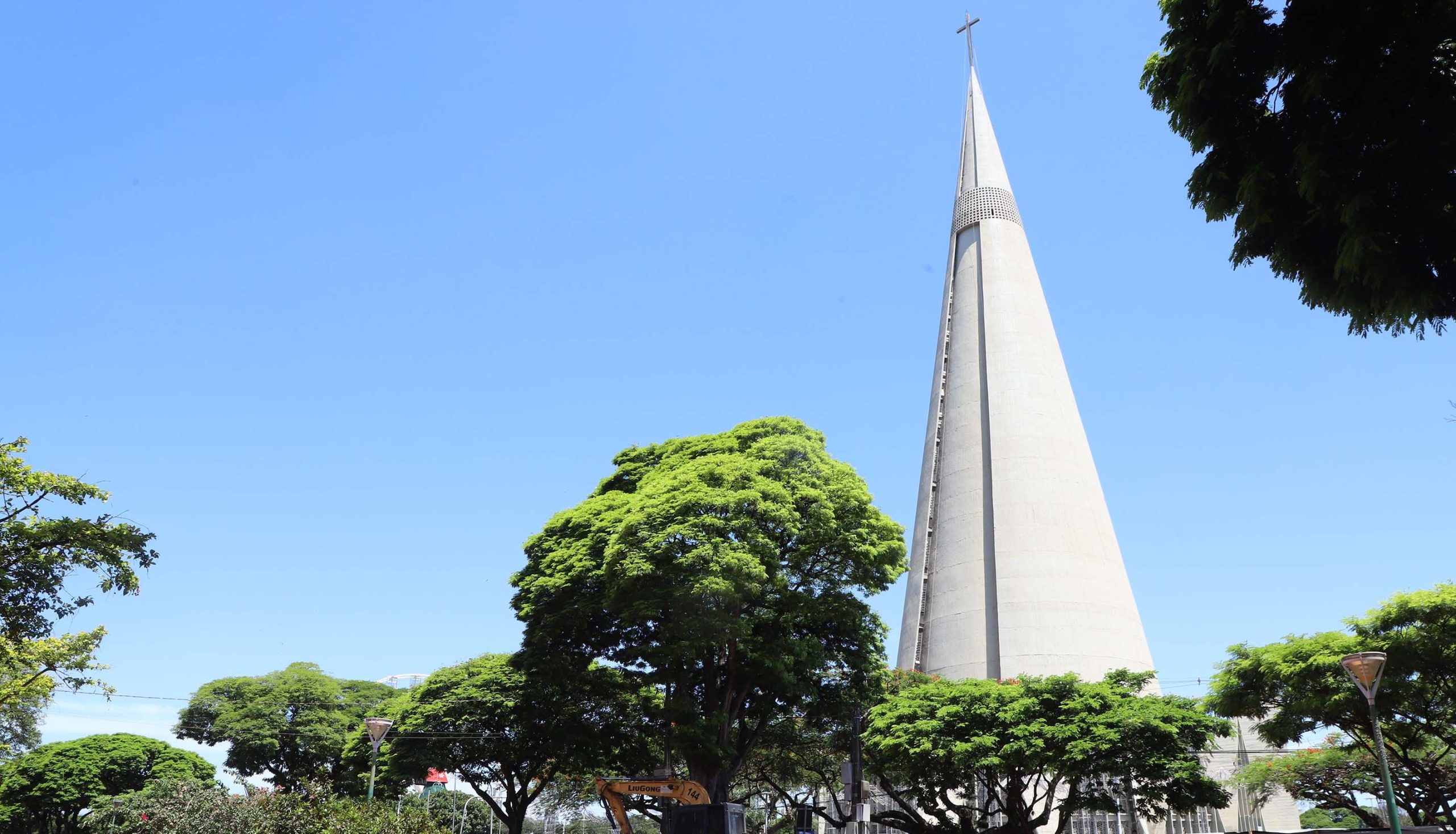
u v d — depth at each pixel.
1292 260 14.75
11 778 85.81
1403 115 12.63
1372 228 12.75
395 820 27.61
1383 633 37.09
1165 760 39.66
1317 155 13.15
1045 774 53.41
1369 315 14.08
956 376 83.81
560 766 54.00
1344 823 87.69
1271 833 42.22
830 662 45.53
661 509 40.50
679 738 40.03
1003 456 77.38
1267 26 13.92
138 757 90.94
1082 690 43.50
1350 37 12.93
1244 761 68.44
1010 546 74.31
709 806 34.22
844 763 44.00
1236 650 42.84
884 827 64.69
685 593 38.12
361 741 73.44
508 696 59.38
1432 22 12.34
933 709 45.34
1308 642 39.44
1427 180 12.72
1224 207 15.38
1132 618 74.38
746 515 41.06
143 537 28.94
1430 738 44.00
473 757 61.34
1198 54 14.71
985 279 84.69
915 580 81.31
